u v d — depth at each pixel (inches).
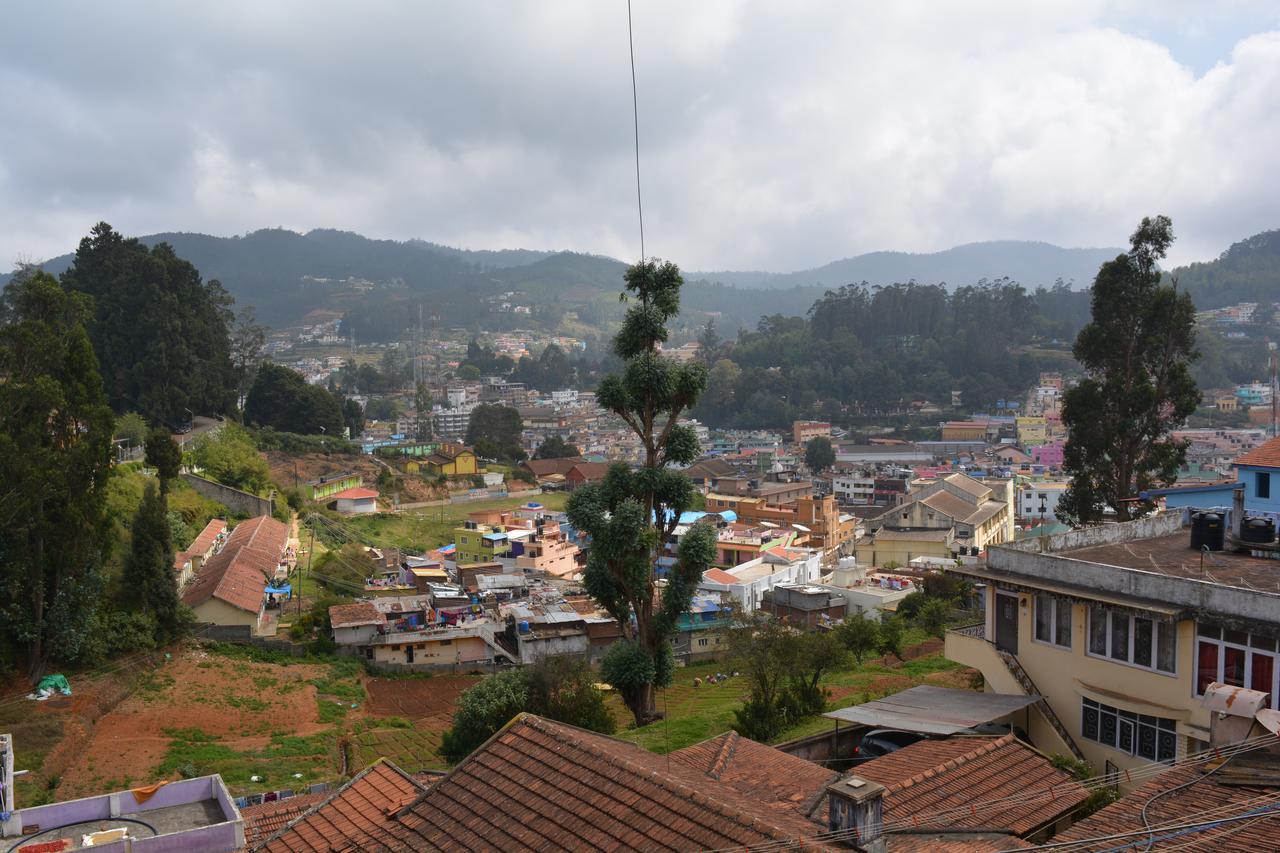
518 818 442.9
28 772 1224.2
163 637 1798.7
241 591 2006.6
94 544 1611.7
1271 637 677.3
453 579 2738.7
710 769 613.3
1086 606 810.8
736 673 1893.5
